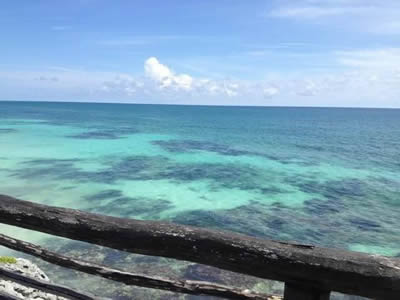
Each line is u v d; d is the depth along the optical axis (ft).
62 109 530.68
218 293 7.97
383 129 272.72
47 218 7.69
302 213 48.52
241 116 491.72
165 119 354.74
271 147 139.64
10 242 10.85
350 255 5.10
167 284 8.46
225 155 110.73
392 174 83.25
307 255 5.31
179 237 6.28
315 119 437.58
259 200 55.11
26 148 108.78
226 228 41.83
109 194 55.16
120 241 6.79
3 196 8.59
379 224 44.42
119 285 23.45
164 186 62.44
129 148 119.85
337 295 22.98
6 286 14.24
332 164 98.27
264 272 5.68
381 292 4.83
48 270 25.50
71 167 77.87
